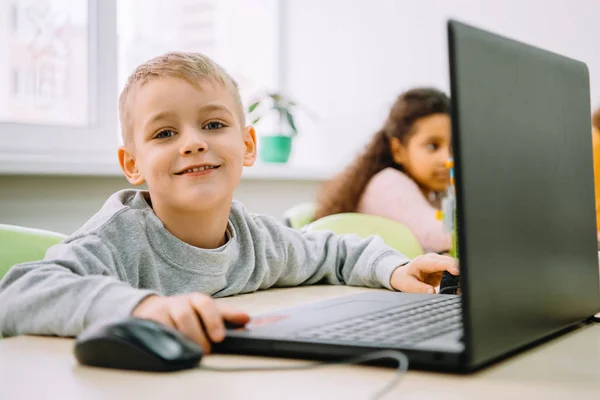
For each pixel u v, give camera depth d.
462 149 0.52
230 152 1.11
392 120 2.35
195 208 1.08
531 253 0.62
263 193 2.49
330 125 2.80
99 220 1.06
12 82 1.96
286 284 1.25
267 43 2.89
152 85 1.09
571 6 2.35
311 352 0.59
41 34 2.01
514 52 0.61
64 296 0.72
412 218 2.22
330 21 2.80
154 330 0.57
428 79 2.56
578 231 0.73
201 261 1.10
